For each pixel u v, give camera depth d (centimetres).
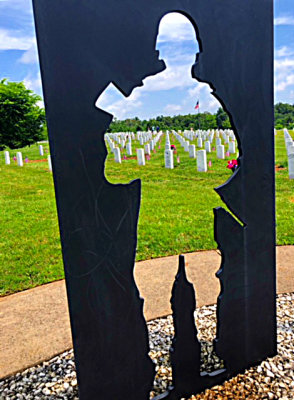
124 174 1148
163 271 413
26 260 483
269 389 228
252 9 209
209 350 271
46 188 1038
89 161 173
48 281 414
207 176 1033
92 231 179
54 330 308
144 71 177
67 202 171
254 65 215
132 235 188
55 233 601
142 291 366
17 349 284
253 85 216
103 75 169
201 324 306
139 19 173
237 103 212
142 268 425
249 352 245
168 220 627
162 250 488
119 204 183
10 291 392
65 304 353
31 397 235
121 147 2195
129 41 172
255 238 232
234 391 228
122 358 198
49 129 162
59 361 269
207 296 351
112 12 167
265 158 228
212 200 761
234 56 207
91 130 171
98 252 182
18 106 2734
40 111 2866
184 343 216
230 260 224
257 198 229
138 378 204
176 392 219
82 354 187
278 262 423
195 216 646
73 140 168
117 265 187
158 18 178
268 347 254
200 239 523
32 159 1928
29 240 568
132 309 195
